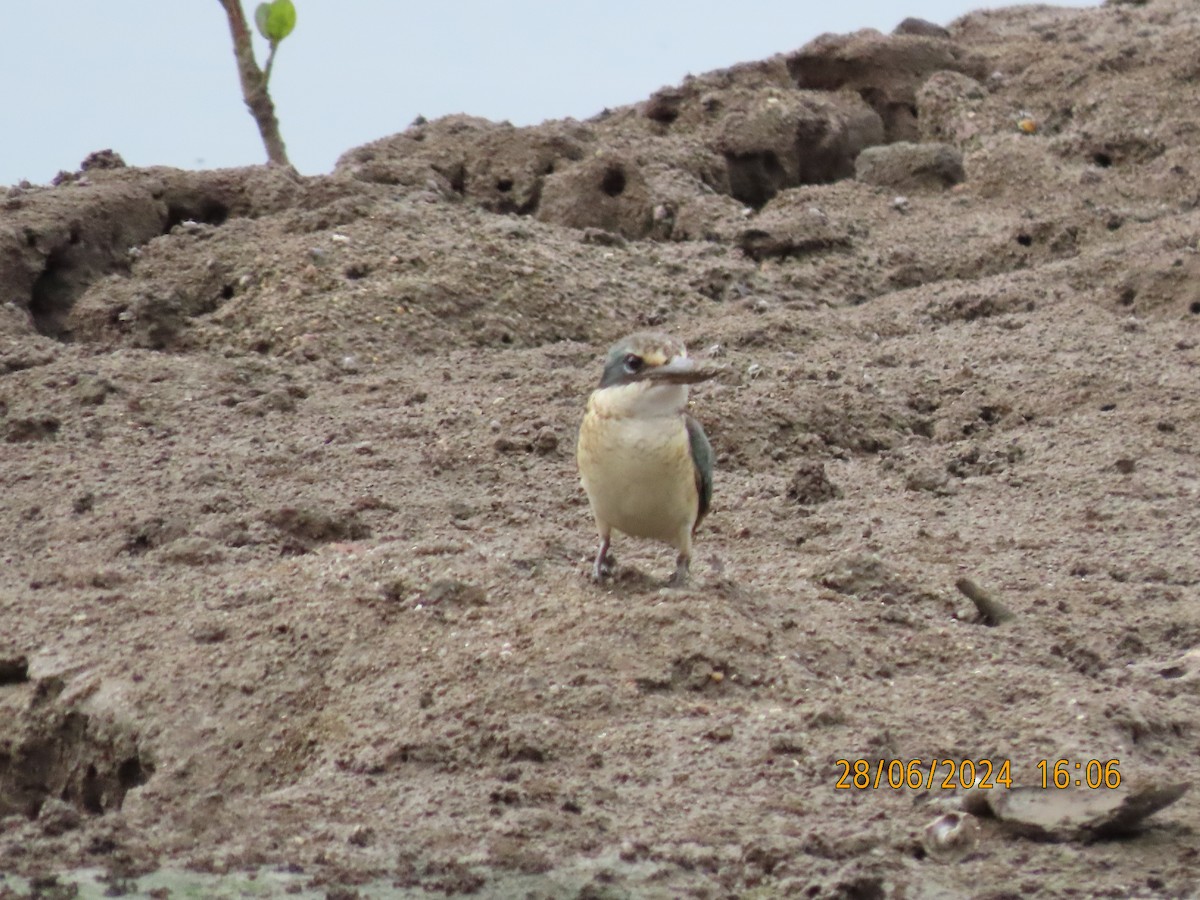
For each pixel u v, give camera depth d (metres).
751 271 21.88
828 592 11.26
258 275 19.94
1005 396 17.14
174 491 14.06
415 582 11.00
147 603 11.33
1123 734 9.27
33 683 10.59
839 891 7.86
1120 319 19.62
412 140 26.33
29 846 8.64
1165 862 8.11
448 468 14.87
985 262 22.94
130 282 20.30
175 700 10.07
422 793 8.91
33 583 11.91
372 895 8.02
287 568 11.58
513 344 19.53
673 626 10.19
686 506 10.62
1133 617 11.52
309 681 10.12
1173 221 22.95
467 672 9.92
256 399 16.72
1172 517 13.78
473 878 8.11
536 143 25.62
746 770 8.98
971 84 28.70
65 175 22.78
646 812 8.66
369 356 18.62
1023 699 9.69
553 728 9.34
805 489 14.31
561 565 11.64
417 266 20.20
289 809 8.88
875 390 17.09
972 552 12.94
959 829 8.26
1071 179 25.16
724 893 7.96
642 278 21.34
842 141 27.73
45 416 15.89
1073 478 14.83
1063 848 8.24
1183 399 16.75
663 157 25.75
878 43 29.27
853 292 22.20
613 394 10.33
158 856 8.51
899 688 9.93
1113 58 28.38
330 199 22.00
